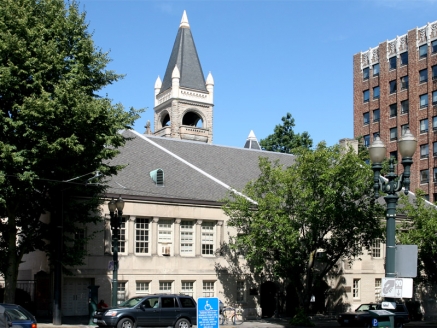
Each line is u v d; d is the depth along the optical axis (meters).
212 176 44.53
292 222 34.28
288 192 34.97
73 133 27.34
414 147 14.88
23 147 27.64
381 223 37.28
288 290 43.94
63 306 34.81
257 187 37.09
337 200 34.12
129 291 36.84
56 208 30.77
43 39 28.42
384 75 78.50
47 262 35.50
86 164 29.36
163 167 42.38
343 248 36.25
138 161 41.78
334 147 34.94
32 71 27.27
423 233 40.44
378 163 15.30
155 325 27.30
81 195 32.97
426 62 72.25
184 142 49.16
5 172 26.64
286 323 36.84
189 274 39.19
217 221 40.91
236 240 38.00
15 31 27.70
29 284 37.19
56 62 27.92
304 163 34.16
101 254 36.12
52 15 29.48
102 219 33.94
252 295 41.72
